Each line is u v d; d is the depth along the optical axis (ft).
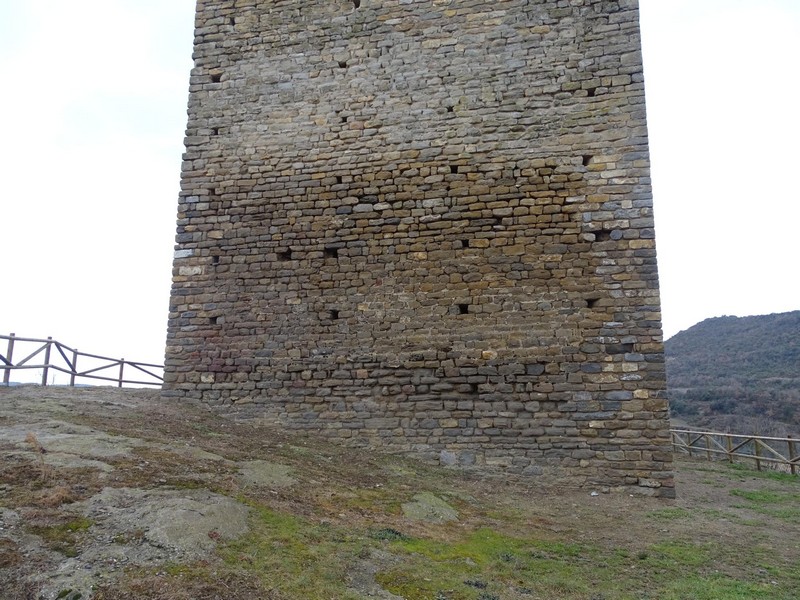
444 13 38.04
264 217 38.19
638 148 34.09
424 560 17.66
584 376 32.50
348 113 38.29
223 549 15.44
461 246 35.14
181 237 38.96
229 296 37.63
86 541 14.71
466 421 33.30
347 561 16.37
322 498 22.16
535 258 34.12
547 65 35.99
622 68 35.06
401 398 34.30
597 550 21.04
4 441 21.68
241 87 40.16
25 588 12.62
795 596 17.22
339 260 36.60
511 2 37.11
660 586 17.70
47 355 41.19
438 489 27.91
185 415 33.81
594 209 33.99
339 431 34.60
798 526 25.99
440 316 34.68
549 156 35.01
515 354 33.35
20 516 15.40
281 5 40.68
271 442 31.22
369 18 39.09
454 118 36.65
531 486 31.32
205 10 41.65
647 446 31.30
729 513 28.17
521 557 19.42
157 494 18.08
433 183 36.19
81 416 28.02
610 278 33.19
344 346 35.53
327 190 37.63
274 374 36.09
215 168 39.42
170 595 12.83
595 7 36.06
